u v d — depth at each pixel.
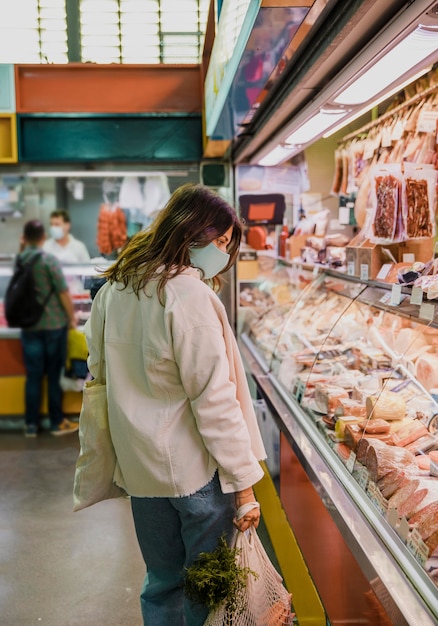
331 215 4.10
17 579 2.87
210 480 1.73
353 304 2.89
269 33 1.90
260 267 4.84
